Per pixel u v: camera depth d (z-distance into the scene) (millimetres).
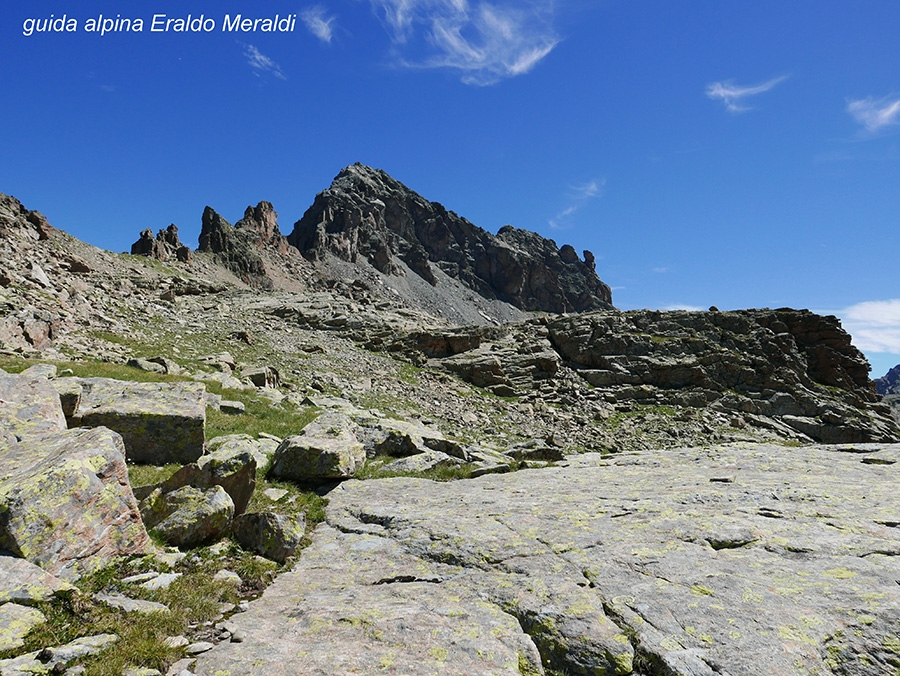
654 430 59250
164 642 7598
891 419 71750
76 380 19625
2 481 9570
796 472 18266
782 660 7051
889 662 6992
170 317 60844
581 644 7758
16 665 6492
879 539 10633
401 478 19625
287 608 9156
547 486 17453
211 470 13562
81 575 9039
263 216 191625
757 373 73812
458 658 7406
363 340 80750
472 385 67562
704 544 10844
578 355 78625
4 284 42719
